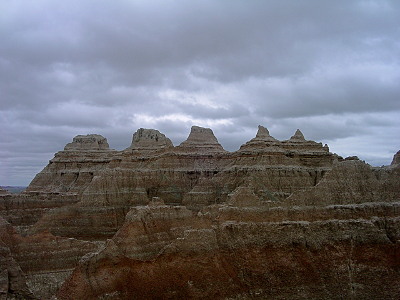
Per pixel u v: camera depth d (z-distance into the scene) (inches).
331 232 3506.4
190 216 3572.8
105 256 2928.2
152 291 2896.2
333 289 3235.7
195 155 5866.1
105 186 5251.0
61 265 3535.9
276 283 3181.6
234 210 3462.1
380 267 3390.7
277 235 3393.2
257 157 4933.6
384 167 4296.3
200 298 2940.5
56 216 4835.1
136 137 6176.2
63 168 6565.0
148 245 3235.7
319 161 5083.7
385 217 3656.5
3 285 3016.7
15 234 3518.7
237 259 3225.9
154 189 5477.4
